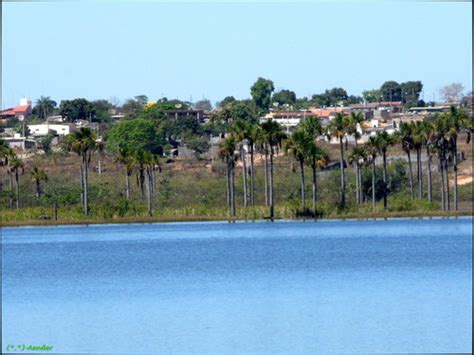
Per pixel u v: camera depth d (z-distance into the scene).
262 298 170.88
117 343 131.38
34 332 140.50
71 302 173.38
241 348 126.06
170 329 138.25
